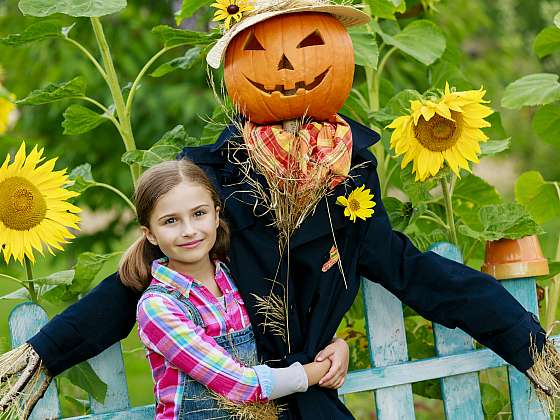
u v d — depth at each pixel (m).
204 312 2.76
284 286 2.88
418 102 3.04
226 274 2.89
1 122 4.92
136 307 2.90
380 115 3.53
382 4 3.69
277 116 2.89
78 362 2.86
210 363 2.66
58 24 3.42
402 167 3.14
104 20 6.00
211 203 2.76
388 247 3.00
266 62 2.84
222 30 3.04
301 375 2.77
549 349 3.02
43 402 2.96
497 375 3.95
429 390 3.68
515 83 3.73
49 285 3.32
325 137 2.87
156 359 2.77
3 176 2.94
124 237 6.17
